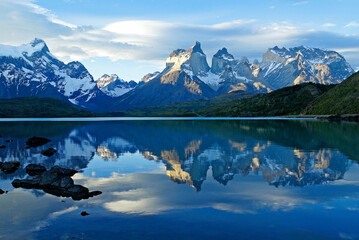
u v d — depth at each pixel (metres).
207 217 17.73
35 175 30.86
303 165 33.31
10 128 120.12
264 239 14.84
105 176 29.28
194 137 71.00
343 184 24.69
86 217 18.02
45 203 20.75
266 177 27.80
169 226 16.48
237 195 22.12
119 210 19.16
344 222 16.78
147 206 19.86
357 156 39.03
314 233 15.42
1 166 35.16
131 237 15.13
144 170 32.09
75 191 23.00
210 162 36.44
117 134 83.69
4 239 15.10
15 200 21.48
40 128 119.12
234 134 77.88
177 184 25.75
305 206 19.44
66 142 63.25
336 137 65.50
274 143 55.62
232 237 15.04
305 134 73.81
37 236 15.41
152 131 94.44
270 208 19.16
